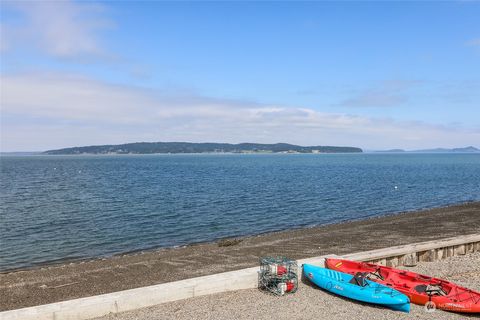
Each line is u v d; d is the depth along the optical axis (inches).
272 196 2066.9
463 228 1152.8
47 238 1170.6
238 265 783.7
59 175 3772.1
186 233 1233.4
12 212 1601.9
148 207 1715.1
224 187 2524.6
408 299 500.7
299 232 1172.5
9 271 860.0
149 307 513.7
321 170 4517.7
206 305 518.9
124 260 884.0
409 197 2081.7
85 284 691.4
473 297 508.7
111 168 5182.1
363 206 1777.8
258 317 483.8
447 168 5009.8
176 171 4399.6
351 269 631.2
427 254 746.8
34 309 469.7
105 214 1551.4
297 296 554.3
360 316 488.7
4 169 4909.0
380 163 6806.1
